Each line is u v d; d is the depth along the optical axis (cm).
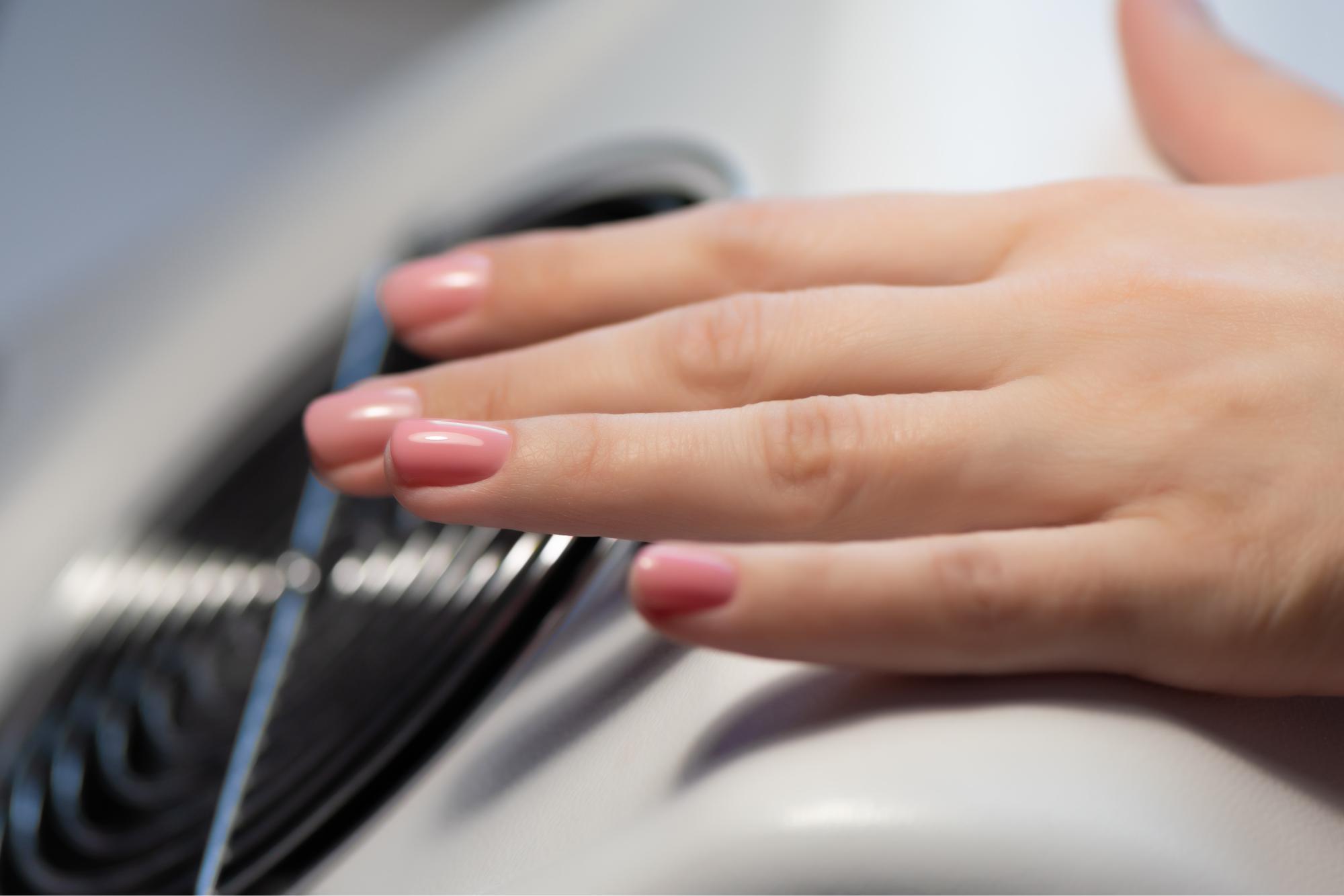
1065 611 26
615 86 41
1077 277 29
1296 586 26
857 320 29
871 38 37
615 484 28
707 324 29
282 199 49
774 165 35
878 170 34
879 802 25
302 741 31
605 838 26
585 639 30
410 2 73
